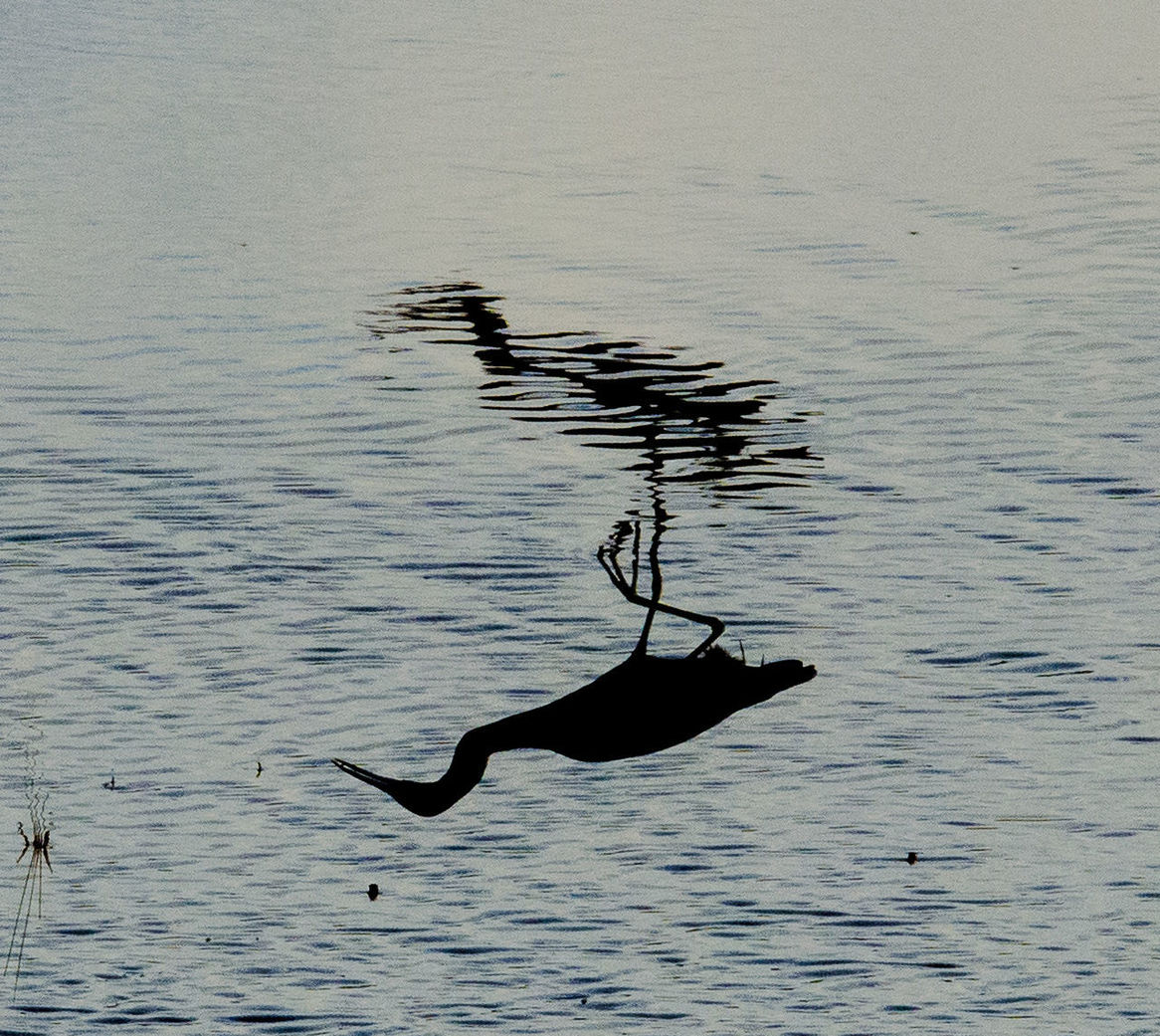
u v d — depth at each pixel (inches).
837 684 1866.4
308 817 1665.8
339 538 2178.9
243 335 2755.9
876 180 3398.1
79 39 4370.1
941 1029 1387.8
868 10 4660.4
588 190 3363.7
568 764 1758.1
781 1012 1409.9
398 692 1859.0
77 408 2522.1
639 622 1985.7
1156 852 1594.5
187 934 1514.5
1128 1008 1407.5
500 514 2231.8
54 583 2078.0
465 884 1574.8
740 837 1631.4
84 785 1710.1
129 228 3174.2
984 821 1643.7
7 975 1465.3
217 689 1866.4
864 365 2637.8
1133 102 3821.4
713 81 4013.3
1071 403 2507.4
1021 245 3080.7
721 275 2970.0
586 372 2610.7
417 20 4549.7
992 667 1891.0
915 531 2175.2
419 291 2910.9
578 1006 1421.0
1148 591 2028.8
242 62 4180.6
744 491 2279.8
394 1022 1405.0
